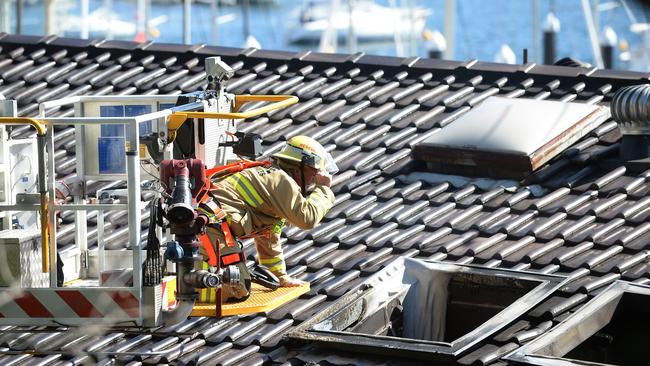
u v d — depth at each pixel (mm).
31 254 14594
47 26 64500
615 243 17547
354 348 15062
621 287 15938
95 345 15617
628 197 19156
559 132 20641
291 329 15945
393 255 18141
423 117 22781
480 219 18969
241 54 26203
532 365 13875
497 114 21531
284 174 15211
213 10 90625
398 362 14766
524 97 23328
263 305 15078
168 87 25188
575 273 16625
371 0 105875
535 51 77750
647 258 17094
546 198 19312
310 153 15500
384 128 22594
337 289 17125
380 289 16953
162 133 14641
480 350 14711
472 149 20422
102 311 13891
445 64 24938
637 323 15805
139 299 13781
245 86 24906
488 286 16906
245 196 15156
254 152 15938
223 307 14977
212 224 14570
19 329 15641
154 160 15102
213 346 15750
